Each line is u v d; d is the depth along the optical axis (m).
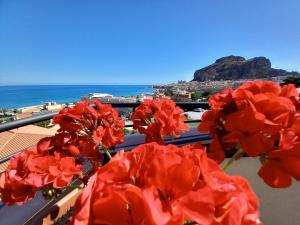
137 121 1.21
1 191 0.80
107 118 1.12
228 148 0.76
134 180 0.49
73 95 173.62
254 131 0.66
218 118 0.77
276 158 0.65
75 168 0.79
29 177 0.75
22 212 1.37
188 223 0.51
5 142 16.77
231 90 0.81
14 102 141.75
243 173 1.78
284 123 0.65
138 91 177.25
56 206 1.37
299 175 0.63
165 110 1.16
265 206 1.53
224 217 0.46
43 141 0.97
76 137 1.03
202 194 0.44
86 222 0.43
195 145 0.72
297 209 1.47
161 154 0.48
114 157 0.54
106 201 0.43
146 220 0.42
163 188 0.45
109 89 180.12
